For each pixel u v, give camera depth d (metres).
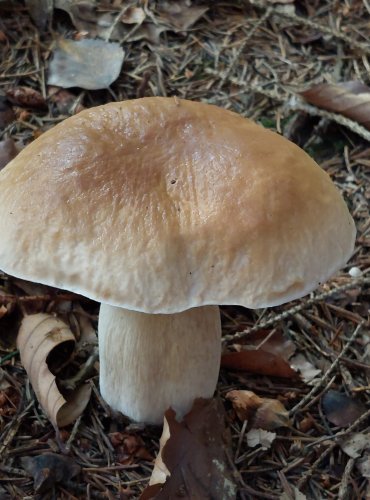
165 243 0.18
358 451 0.26
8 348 0.29
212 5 0.46
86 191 0.19
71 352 0.29
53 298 0.30
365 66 0.44
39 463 0.25
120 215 0.19
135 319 0.23
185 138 0.21
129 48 0.42
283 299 0.19
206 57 0.43
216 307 0.24
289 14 0.45
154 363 0.24
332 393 0.28
